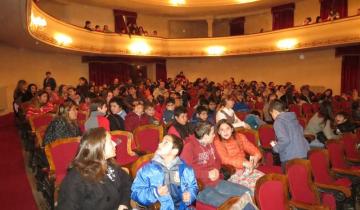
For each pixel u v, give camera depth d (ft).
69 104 16.08
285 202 8.82
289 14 55.67
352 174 13.47
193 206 9.66
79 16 53.21
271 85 42.75
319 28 43.93
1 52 35.70
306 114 28.27
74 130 15.78
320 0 50.31
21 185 15.89
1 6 19.16
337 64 47.60
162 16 64.44
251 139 16.29
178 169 8.99
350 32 39.93
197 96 34.60
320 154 12.87
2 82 35.88
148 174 8.60
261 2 54.90
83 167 6.81
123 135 15.26
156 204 8.45
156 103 27.81
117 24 57.62
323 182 12.57
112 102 17.53
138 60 57.93
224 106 17.99
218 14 63.93
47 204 13.64
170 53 58.59
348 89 45.19
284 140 12.51
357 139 16.44
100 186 6.98
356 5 45.80
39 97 24.81
